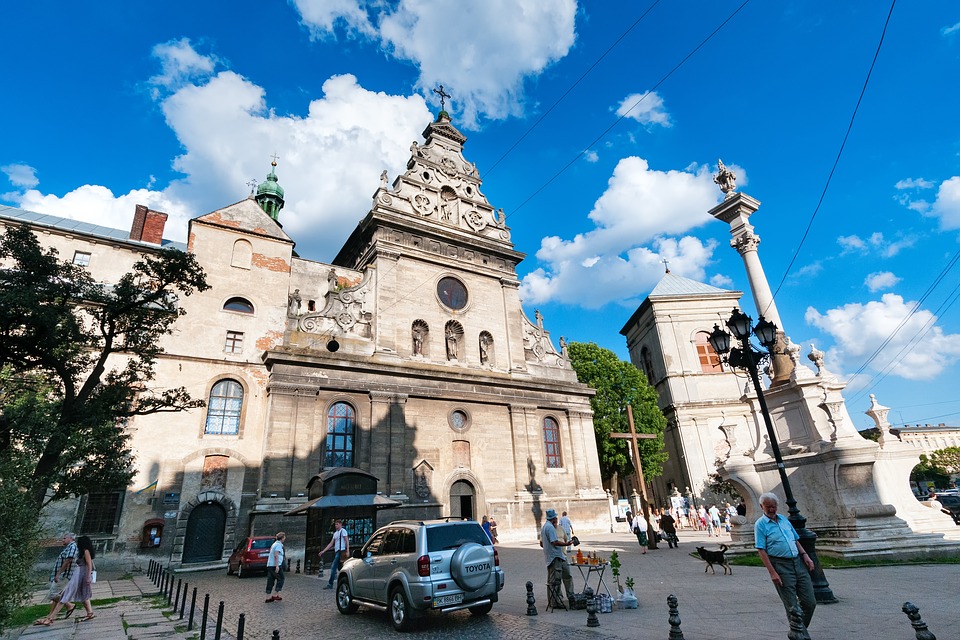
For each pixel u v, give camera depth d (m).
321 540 19.86
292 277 31.50
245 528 25.05
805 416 16.09
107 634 10.24
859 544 13.35
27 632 10.56
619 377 41.00
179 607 13.20
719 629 8.02
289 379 26.42
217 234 29.72
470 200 38.56
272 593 13.53
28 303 14.82
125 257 28.22
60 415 16.08
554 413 35.44
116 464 17.50
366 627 10.00
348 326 30.02
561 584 10.61
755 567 14.20
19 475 11.32
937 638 6.60
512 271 38.25
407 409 29.47
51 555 20.95
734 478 17.06
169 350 26.25
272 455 24.64
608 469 40.16
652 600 10.80
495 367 34.31
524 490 31.55
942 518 14.73
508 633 8.84
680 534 30.08
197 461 25.09
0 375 17.27
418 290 33.06
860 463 14.22
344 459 26.88
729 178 21.00
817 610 8.67
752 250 19.94
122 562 22.28
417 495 28.11
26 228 16.48
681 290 48.47
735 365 11.57
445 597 9.50
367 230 33.94
